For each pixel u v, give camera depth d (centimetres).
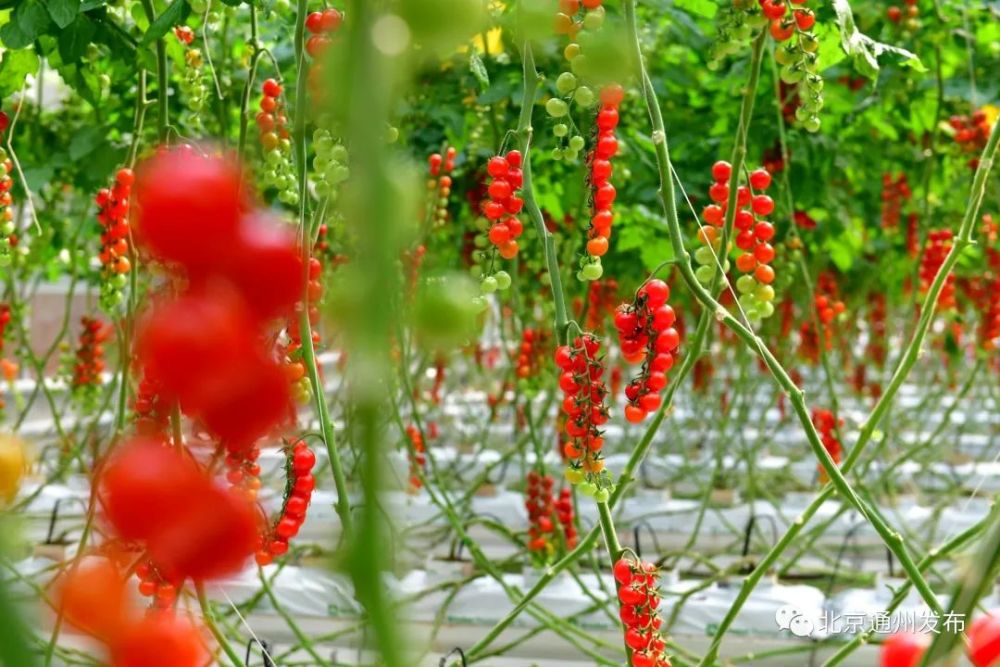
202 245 22
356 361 25
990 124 318
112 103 310
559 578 304
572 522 317
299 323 145
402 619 27
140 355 22
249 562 25
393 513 26
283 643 289
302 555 329
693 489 494
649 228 377
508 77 269
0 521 23
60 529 354
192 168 22
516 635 293
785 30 142
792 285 488
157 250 22
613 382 529
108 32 203
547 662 294
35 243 365
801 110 144
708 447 577
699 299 141
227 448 25
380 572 25
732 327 141
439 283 28
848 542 391
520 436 500
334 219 146
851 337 641
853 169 401
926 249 288
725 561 387
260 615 289
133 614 25
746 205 153
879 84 321
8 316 357
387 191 23
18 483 24
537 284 406
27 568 284
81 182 318
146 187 22
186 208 22
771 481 491
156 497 22
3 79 210
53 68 215
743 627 281
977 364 343
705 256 147
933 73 344
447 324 27
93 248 470
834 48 212
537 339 327
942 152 370
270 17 180
